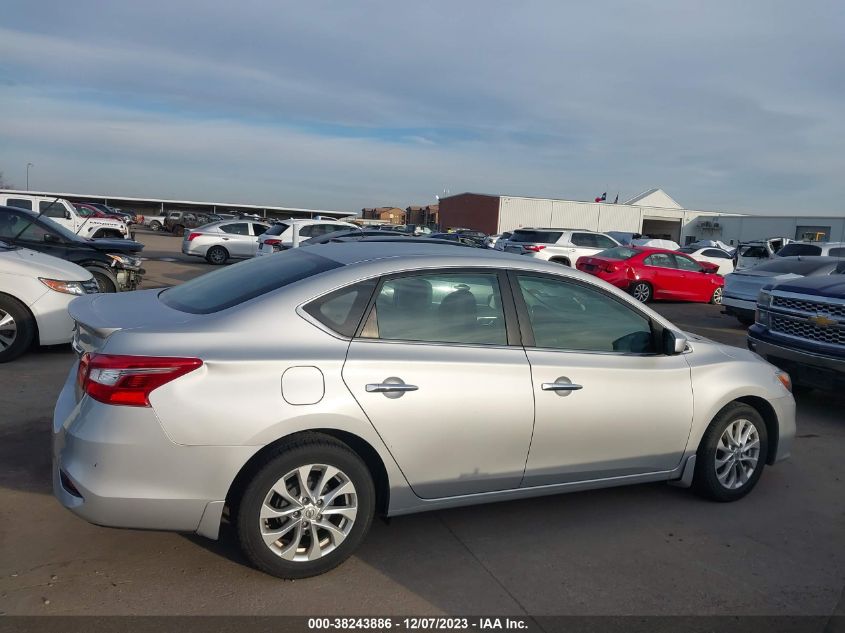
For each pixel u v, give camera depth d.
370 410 3.24
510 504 4.31
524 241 20.88
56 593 3.07
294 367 3.12
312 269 3.59
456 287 3.67
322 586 3.26
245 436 3.02
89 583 3.17
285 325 3.24
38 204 21.14
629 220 57.88
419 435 3.38
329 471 3.24
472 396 3.48
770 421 4.69
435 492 3.53
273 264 3.92
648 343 4.19
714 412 4.31
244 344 3.12
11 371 6.79
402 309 3.51
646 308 4.20
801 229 48.91
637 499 4.49
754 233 52.88
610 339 4.05
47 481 4.24
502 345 3.69
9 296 6.99
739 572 3.60
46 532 3.62
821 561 3.77
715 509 4.39
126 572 3.28
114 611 2.96
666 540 3.92
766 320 7.34
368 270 3.50
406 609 3.11
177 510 3.00
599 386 3.86
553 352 3.80
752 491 4.74
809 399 7.57
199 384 2.98
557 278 3.95
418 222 95.00
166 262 23.66
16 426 5.19
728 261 23.53
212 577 3.27
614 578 3.47
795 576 3.59
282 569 3.21
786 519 4.30
